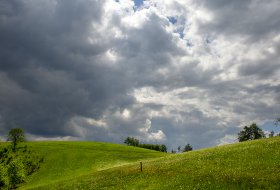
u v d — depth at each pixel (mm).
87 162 97688
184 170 43156
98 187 43562
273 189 29391
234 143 71188
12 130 108625
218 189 30984
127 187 38906
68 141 147000
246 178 34031
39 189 58500
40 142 138250
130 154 111000
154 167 49656
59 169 93062
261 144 52406
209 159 48000
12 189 71312
